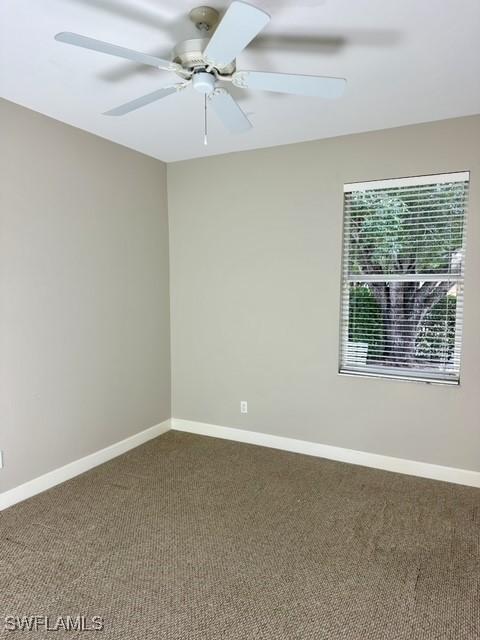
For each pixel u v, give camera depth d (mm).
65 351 3029
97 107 2660
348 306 3361
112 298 3412
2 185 2562
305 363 3494
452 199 2938
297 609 1854
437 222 2998
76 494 2863
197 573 2080
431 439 3088
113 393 3465
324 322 3391
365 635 1721
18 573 2070
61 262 2963
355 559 2193
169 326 4082
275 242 3525
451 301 3012
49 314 2898
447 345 3049
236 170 3633
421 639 1702
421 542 2340
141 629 1741
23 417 2760
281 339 3574
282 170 3441
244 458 3463
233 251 3713
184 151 3600
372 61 2094
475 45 1947
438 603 1891
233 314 3764
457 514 2623
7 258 2613
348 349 3391
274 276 3557
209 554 2227
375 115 2801
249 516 2600
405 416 3158
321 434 3475
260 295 3629
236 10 1289
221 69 1749
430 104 2621
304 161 3354
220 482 3047
